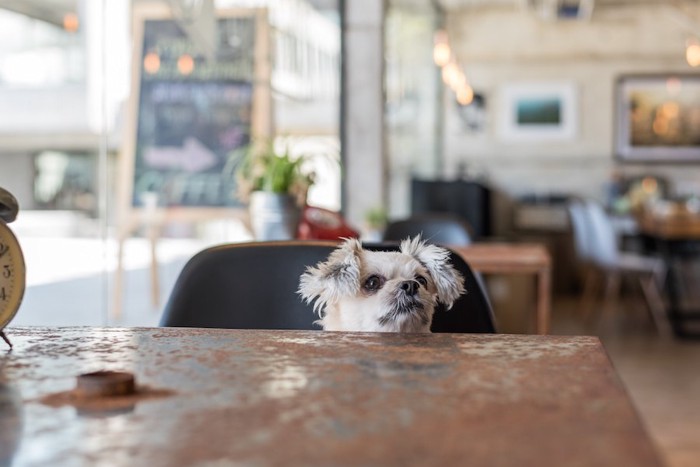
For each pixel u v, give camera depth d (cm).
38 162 299
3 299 97
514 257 322
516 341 98
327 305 156
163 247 364
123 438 61
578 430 62
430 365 85
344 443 59
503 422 64
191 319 165
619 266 711
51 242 304
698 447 352
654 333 668
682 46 963
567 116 985
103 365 86
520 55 989
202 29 388
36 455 57
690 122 966
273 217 334
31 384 78
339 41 568
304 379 79
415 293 144
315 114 509
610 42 975
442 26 973
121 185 345
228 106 396
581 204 746
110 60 338
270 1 433
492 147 997
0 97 284
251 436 61
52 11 308
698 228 657
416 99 801
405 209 742
